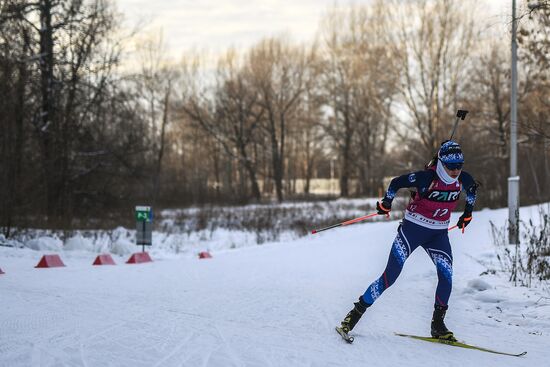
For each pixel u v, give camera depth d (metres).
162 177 62.00
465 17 46.06
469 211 7.14
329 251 17.55
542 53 12.88
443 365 5.83
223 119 68.25
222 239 24.81
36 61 27.55
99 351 6.13
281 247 19.83
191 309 8.43
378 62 55.00
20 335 6.77
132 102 34.09
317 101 68.88
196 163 87.56
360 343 6.62
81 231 24.47
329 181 102.75
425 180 6.66
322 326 7.43
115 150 33.19
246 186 78.38
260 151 77.38
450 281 6.81
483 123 45.69
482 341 6.91
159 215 38.25
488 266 12.01
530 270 10.59
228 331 7.09
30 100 27.23
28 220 23.22
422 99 47.91
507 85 42.97
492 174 44.41
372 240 20.05
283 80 67.06
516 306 8.62
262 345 6.46
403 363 5.87
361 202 56.00
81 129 31.83
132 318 7.75
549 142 14.76
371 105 61.69
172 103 68.44
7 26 25.16
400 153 62.53
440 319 6.77
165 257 18.20
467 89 46.06
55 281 11.29
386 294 9.76
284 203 59.81
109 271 13.17
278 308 8.57
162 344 6.44
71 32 30.39
